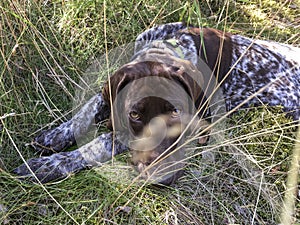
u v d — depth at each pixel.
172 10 1.35
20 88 1.18
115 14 1.33
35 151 1.12
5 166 1.06
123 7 1.34
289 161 1.10
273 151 1.09
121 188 1.01
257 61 1.23
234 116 1.16
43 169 1.03
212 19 1.45
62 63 1.25
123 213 0.98
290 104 1.22
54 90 1.22
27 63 1.18
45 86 1.22
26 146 1.11
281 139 1.13
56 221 0.96
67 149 1.13
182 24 1.24
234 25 1.48
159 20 1.33
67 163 1.05
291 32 1.51
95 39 1.29
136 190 1.01
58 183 1.02
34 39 1.18
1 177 1.03
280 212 1.02
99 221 0.96
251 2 1.60
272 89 1.21
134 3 1.36
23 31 1.14
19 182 1.02
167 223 0.97
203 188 1.04
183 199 1.01
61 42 1.28
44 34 1.26
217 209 1.02
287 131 1.15
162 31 1.23
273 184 1.06
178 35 1.17
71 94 1.22
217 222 1.00
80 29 1.29
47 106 1.16
